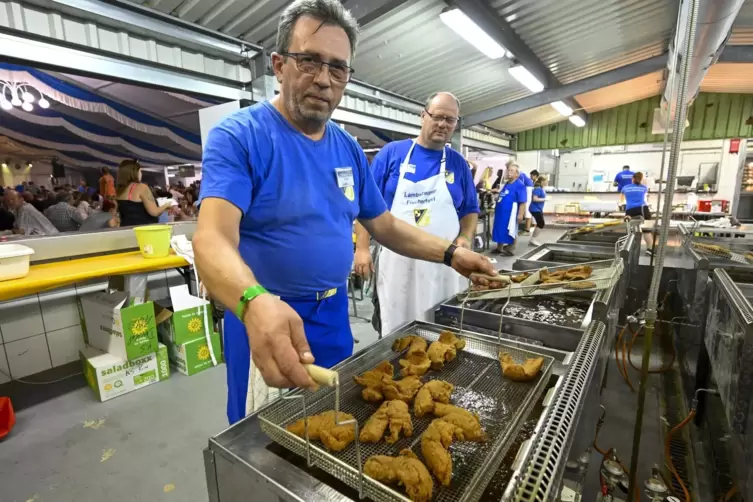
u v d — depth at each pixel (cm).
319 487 60
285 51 86
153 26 244
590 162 1028
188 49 275
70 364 272
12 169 635
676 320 265
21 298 251
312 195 95
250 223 92
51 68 219
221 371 264
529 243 707
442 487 60
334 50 84
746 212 768
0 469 176
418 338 107
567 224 549
